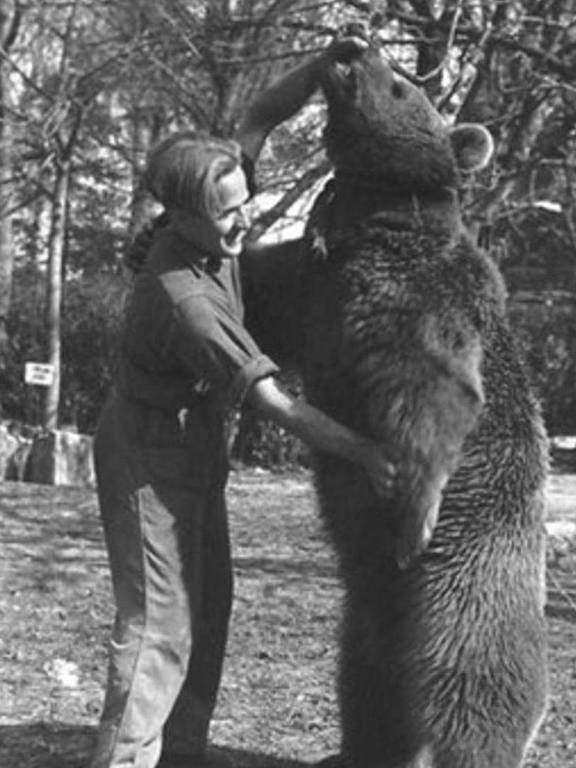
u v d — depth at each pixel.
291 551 13.29
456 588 5.25
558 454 25.42
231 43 15.11
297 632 9.38
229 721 7.01
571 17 13.62
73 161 22.53
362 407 5.16
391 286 5.14
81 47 17.77
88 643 8.79
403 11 13.02
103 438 5.36
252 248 5.56
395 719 5.55
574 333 28.89
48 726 6.80
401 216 5.25
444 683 5.25
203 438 5.36
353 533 5.37
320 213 5.38
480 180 11.95
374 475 5.05
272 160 16.09
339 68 5.29
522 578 5.34
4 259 26.48
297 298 5.42
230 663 8.38
